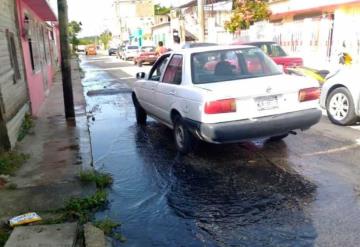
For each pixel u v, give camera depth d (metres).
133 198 4.66
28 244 3.57
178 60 6.38
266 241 3.59
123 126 8.52
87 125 8.52
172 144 6.84
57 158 6.14
